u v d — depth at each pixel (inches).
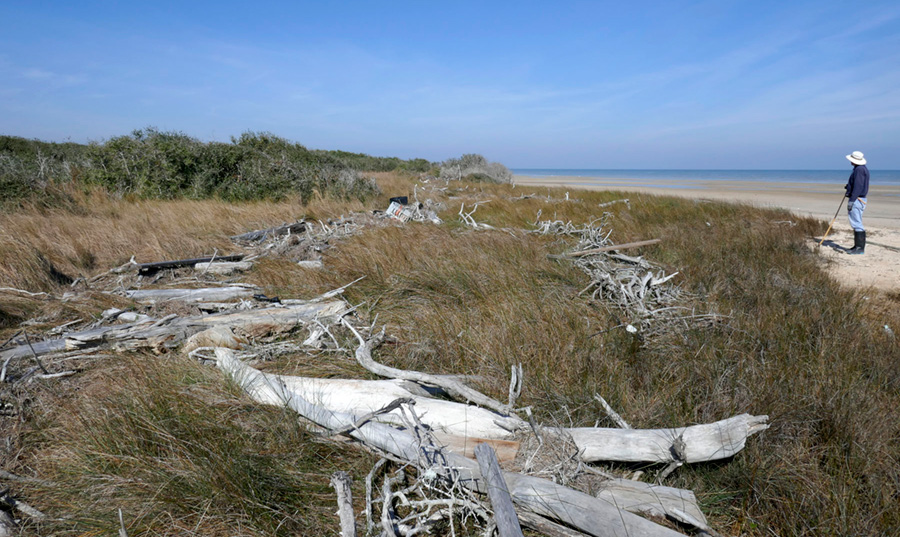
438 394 147.6
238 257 316.5
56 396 148.3
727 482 116.5
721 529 105.3
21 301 219.6
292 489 110.3
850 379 155.4
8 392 148.0
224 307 219.8
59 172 572.7
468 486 105.7
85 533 98.8
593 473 112.8
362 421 123.3
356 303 235.9
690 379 157.2
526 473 108.4
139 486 107.9
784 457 120.4
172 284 259.9
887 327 210.5
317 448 124.6
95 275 282.7
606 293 251.8
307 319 205.2
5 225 326.3
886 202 823.1
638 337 193.8
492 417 125.5
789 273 290.5
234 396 141.5
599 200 687.1
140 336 181.0
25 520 102.0
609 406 140.6
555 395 147.6
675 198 687.7
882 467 118.0
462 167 1147.3
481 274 256.4
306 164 656.4
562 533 96.4
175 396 135.6
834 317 212.8
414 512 100.7
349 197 607.2
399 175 1125.7
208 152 599.2
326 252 325.7
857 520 101.7
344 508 96.9
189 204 490.0
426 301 229.3
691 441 114.8
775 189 1423.5
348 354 178.7
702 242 374.9
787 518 104.6
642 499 102.1
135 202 524.4
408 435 118.2
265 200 549.3
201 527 99.7
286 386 143.0
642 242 328.2
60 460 119.3
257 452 119.2
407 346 185.9
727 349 178.9
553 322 199.0
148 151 577.6
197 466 110.3
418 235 360.2
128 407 129.0
